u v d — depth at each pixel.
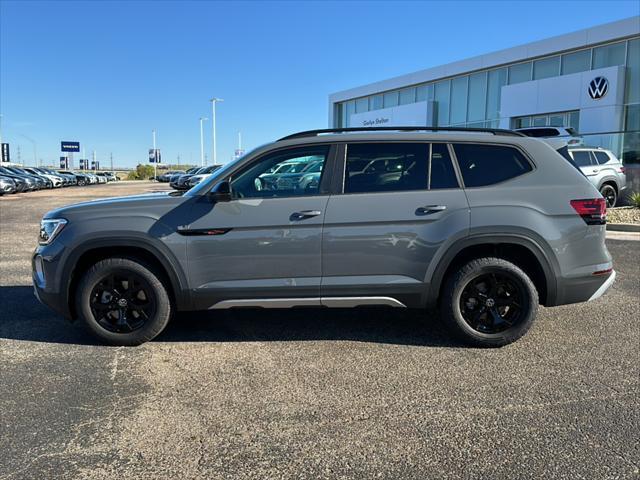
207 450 2.99
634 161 16.33
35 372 4.06
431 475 2.74
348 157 4.48
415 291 4.45
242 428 3.23
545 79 23.20
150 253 4.50
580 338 4.79
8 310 5.72
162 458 2.91
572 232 4.44
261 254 4.38
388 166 4.49
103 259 4.53
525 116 24.36
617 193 15.04
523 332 4.50
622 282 6.90
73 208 4.54
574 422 3.27
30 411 3.44
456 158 4.50
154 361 4.29
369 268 4.41
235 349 4.56
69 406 3.51
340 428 3.22
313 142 4.50
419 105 29.94
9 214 17.11
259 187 4.48
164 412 3.43
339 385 3.83
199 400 3.60
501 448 2.99
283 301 4.45
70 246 4.39
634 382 3.86
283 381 3.90
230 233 4.36
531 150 4.54
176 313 5.62
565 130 17.19
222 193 4.29
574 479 2.70
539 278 4.57
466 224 4.35
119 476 2.74
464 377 3.96
